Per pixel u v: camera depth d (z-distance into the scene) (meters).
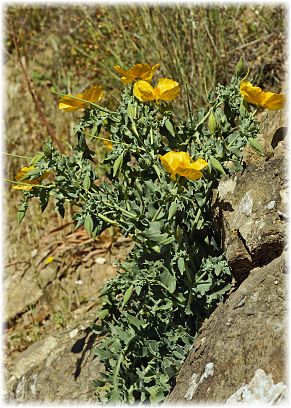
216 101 1.04
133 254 1.07
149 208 1.02
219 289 1.01
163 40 1.61
